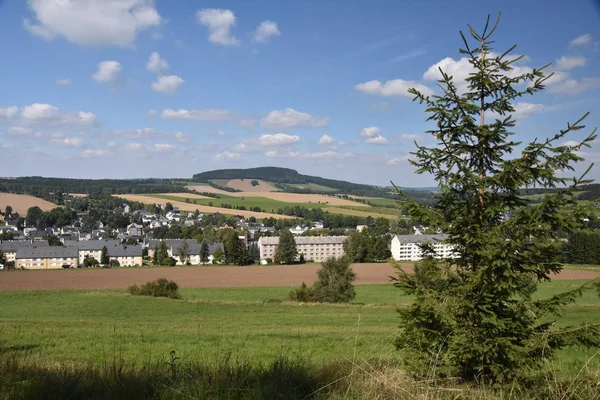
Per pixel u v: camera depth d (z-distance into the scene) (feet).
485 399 17.20
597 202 18.40
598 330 18.25
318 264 318.86
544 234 19.52
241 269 280.72
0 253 340.18
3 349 31.17
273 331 68.03
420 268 21.50
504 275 19.17
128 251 377.71
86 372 20.80
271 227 516.73
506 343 18.16
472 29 21.48
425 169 21.44
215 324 84.58
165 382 18.90
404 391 17.72
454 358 19.56
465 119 20.45
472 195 21.35
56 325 79.05
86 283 213.46
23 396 17.15
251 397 17.25
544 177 19.62
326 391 18.21
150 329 72.43
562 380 18.29
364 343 46.03
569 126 19.17
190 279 231.50
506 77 20.98
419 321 20.40
